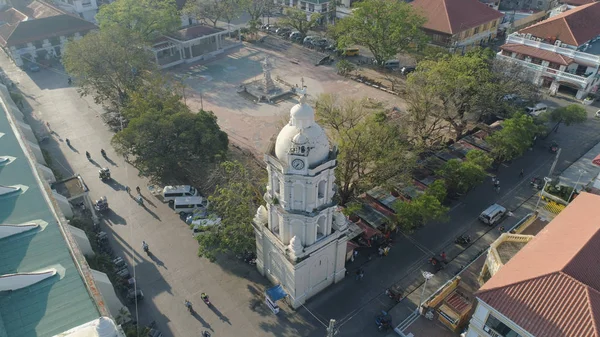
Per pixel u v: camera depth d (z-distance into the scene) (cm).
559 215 4634
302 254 4197
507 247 4719
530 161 7050
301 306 4709
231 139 7494
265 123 8019
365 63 10506
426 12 10619
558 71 8650
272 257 4669
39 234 4219
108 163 6956
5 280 3550
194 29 10625
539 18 12038
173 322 4541
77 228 4916
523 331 3509
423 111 6688
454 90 6588
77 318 3406
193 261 5253
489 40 11319
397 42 9462
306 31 11631
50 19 10550
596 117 8169
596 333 3241
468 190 6400
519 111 6969
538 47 9000
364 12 9381
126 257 5284
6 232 4131
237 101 8794
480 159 6041
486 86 6756
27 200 4659
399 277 5078
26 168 5175
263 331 4466
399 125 6238
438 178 6344
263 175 6266
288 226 4153
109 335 2891
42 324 3356
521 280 3706
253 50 11256
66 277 3778
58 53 10662
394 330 4484
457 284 4844
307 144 3644
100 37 7806
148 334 4278
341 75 9862
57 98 8831
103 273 4422
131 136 5897
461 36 10338
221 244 4825
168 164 5906
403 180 5669
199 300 4778
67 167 6844
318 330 4475
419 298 4831
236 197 5000
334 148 3916
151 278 5025
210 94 9056
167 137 5928
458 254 5391
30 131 6975
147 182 6544
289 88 9125
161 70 9938
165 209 6034
